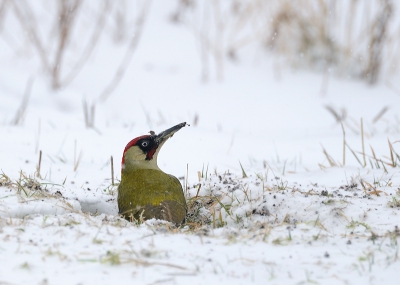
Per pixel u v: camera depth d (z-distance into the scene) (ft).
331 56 104.27
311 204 44.24
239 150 68.59
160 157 64.64
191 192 50.96
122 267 31.60
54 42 108.27
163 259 33.04
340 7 107.96
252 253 34.40
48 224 37.63
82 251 33.45
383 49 106.83
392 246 35.60
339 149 69.56
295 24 107.86
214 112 92.22
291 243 36.11
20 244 33.99
